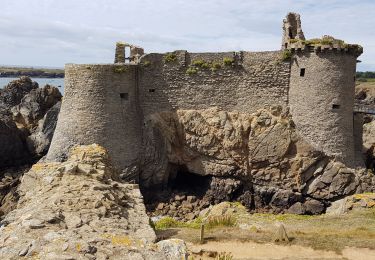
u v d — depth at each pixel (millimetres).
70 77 41531
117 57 48656
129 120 42812
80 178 18516
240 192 42125
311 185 39250
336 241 21125
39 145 51531
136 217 16484
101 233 13617
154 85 43500
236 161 41688
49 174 18844
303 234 23078
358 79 161625
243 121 41344
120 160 42188
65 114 41969
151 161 43344
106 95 41250
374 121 52312
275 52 40531
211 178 42812
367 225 25312
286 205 39750
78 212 15008
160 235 21922
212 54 42312
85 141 41062
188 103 43188
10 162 49906
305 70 39188
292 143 39875
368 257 19219
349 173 38531
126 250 12531
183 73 42969
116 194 17969
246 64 41531
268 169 40531
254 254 19344
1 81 185375
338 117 39000
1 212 38781
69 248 11898
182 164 43688
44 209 14719
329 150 38969
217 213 32781
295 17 41500
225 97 42344
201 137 42312
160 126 43250
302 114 39656
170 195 42844
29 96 57938
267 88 41062
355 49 38656
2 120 49438
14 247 11852
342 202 34062
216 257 17703
